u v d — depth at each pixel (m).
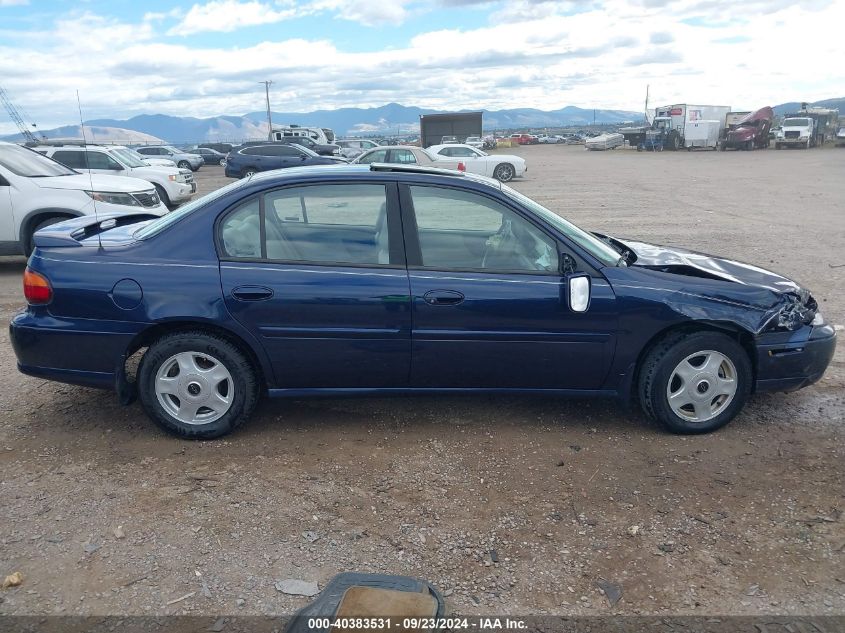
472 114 61.81
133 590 2.92
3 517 3.43
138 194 9.81
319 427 4.46
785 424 4.57
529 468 3.97
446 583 3.00
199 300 4.01
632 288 4.15
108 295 4.02
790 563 3.15
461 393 4.31
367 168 4.35
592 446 4.25
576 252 4.18
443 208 4.20
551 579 3.04
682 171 30.89
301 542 3.27
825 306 7.37
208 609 2.82
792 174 27.84
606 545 3.27
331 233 4.16
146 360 4.11
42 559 3.12
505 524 3.43
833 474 3.92
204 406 4.19
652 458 4.10
